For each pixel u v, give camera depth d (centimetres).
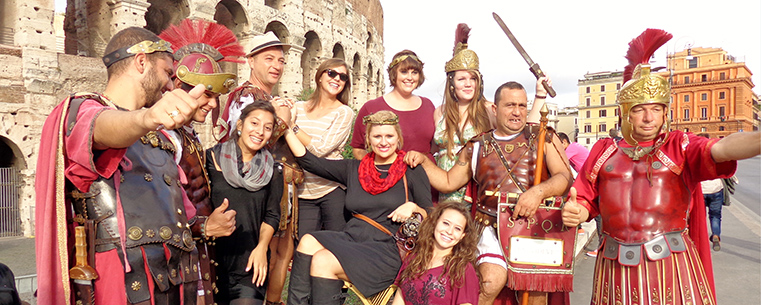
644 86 265
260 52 410
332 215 386
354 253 311
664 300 260
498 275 322
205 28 318
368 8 3681
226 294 328
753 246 763
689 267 262
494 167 343
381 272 317
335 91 399
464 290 296
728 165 243
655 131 270
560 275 320
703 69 8425
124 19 1725
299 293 314
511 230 328
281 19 2434
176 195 221
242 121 317
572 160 674
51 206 181
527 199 311
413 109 427
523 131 348
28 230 1491
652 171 270
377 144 334
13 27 1505
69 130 177
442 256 311
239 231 321
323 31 2873
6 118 1430
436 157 415
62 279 180
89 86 1630
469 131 397
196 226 253
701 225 280
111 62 205
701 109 8444
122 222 194
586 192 301
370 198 334
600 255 294
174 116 149
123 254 192
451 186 364
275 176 342
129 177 201
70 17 2080
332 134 389
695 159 257
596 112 8531
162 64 212
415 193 344
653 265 264
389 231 332
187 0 1945
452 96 404
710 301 263
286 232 368
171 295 208
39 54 1490
